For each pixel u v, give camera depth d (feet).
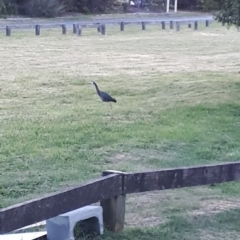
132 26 167.84
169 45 125.49
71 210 22.56
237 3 62.59
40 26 142.41
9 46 113.50
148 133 46.39
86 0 211.41
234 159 40.16
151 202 30.60
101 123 50.03
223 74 83.41
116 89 68.69
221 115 54.29
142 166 37.99
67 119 51.57
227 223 27.17
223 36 149.59
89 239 23.88
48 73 81.25
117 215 24.58
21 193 31.91
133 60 98.58
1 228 20.35
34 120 50.90
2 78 75.87
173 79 77.56
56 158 38.70
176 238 25.07
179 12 231.50
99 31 147.84
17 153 39.63
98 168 36.91
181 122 51.08
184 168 25.86
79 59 97.71
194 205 30.01
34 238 23.17
